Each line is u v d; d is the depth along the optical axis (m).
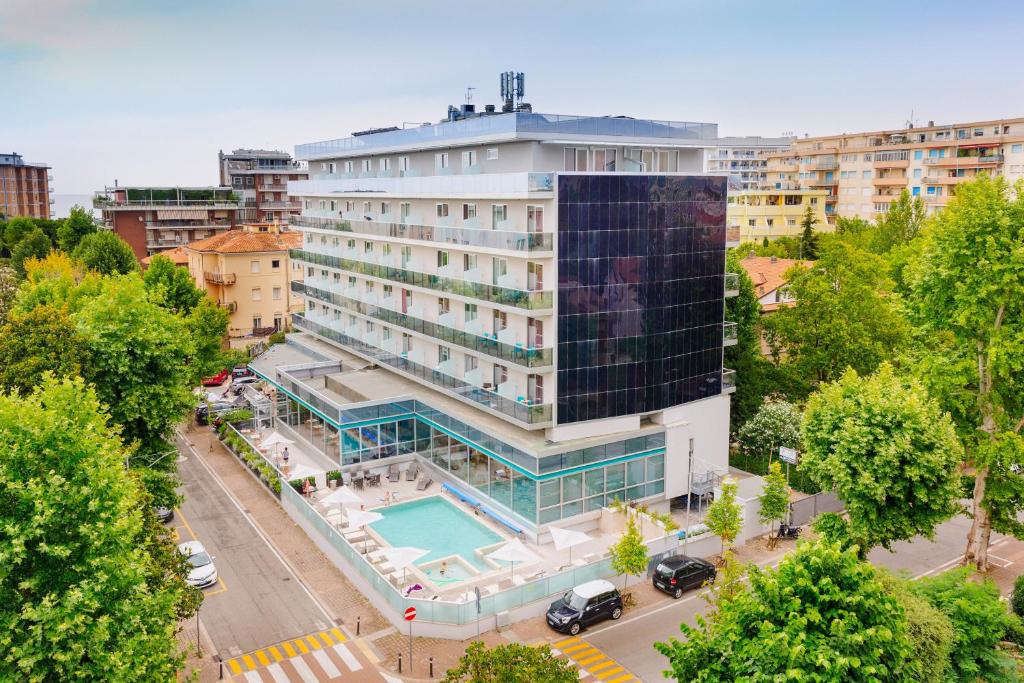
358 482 46.69
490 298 42.44
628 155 43.97
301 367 57.72
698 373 44.12
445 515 43.66
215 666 29.98
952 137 115.44
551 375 39.88
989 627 24.41
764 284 69.06
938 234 36.28
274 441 49.94
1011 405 36.91
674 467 43.69
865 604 18.88
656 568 36.34
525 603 33.41
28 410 22.12
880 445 31.73
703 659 19.97
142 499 28.58
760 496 40.00
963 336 36.44
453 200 47.41
